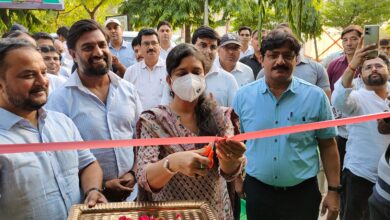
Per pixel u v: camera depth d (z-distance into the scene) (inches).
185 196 76.6
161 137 74.6
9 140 68.2
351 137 125.8
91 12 595.2
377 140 117.2
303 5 168.2
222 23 525.7
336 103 115.4
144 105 177.8
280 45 94.6
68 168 76.3
